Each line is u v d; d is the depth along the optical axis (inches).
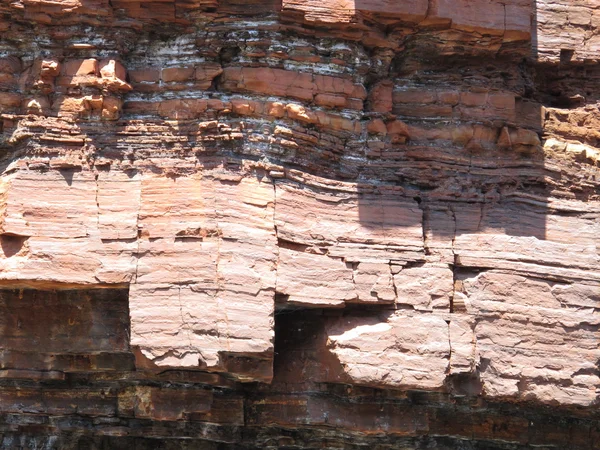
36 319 671.8
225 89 678.5
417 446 722.2
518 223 706.8
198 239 645.3
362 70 703.1
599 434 735.1
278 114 672.4
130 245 646.5
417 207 693.3
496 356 677.3
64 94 666.2
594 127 753.6
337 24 685.3
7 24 671.1
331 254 668.7
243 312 638.5
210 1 674.2
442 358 666.8
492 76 738.8
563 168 727.1
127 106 674.2
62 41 671.8
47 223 644.1
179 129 666.8
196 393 681.0
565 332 687.7
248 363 649.0
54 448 708.0
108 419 693.9
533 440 727.1
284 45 685.3
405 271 679.7
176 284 639.1
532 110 738.8
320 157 687.1
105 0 668.1
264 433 709.9
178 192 653.3
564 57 752.3
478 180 714.2
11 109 670.5
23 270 633.0
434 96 721.0
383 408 689.6
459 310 679.7
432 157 709.9
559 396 681.6
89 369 676.7
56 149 657.6
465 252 690.8
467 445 729.0
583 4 754.2
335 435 706.2
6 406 685.3
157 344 634.2
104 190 655.8
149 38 684.1
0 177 660.7
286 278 652.1
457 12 707.4
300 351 682.2
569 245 702.5
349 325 670.5
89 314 668.7
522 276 689.6
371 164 703.1
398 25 703.7
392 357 663.1
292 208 665.0
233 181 657.0
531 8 726.5
